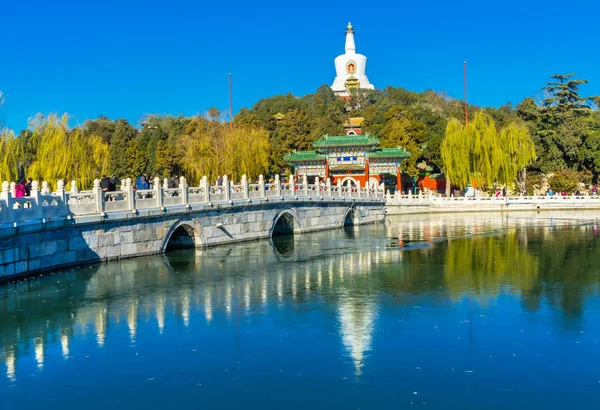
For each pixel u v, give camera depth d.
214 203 45.44
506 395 17.84
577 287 31.02
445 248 47.41
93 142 76.62
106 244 36.81
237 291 30.88
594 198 91.44
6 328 24.31
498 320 25.02
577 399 17.56
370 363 20.36
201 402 17.66
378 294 30.06
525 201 91.69
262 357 21.05
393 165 94.62
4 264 29.83
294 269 37.22
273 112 167.00
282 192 55.44
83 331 23.97
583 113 123.69
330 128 132.00
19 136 75.81
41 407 17.42
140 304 28.00
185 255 42.00
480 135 91.94
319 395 18.00
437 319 25.28
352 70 192.00
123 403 17.62
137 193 39.53
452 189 112.56
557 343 22.06
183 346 22.20
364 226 69.62
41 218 31.73
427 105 165.50
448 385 18.55
